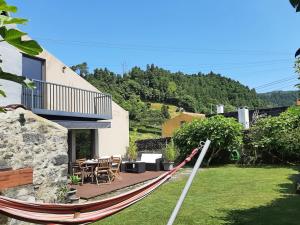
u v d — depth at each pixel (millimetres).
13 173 5055
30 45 1637
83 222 3092
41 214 2916
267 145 16891
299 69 7238
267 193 9453
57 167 7273
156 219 7148
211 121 17734
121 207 3346
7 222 4891
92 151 16859
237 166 16984
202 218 7098
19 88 10367
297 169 14422
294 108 6461
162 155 18219
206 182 11883
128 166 16375
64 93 15250
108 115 16547
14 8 1650
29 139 6637
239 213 7406
